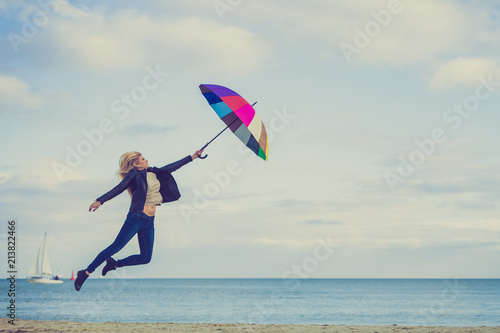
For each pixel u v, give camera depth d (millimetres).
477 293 103750
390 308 49312
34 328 9242
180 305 54281
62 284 148750
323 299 75188
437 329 9859
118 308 47531
